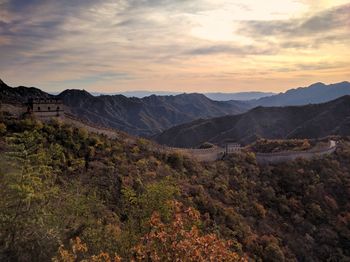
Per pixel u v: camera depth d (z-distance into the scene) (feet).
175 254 38.11
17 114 178.19
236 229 142.61
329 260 160.45
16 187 47.60
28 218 48.01
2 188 48.52
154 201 58.39
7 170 50.60
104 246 55.57
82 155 153.89
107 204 102.47
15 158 53.52
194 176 182.70
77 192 75.25
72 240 50.31
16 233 47.09
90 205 73.72
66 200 65.41
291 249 158.10
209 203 149.38
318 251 163.84
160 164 178.70
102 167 144.46
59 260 43.80
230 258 40.29
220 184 183.83
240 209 167.73
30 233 48.03
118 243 55.98
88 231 57.16
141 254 41.14
